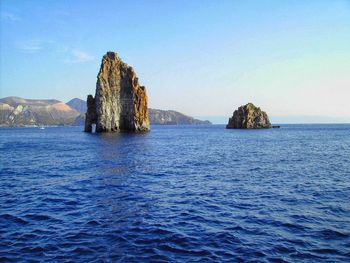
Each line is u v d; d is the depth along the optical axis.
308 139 101.19
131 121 143.75
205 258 13.19
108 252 13.72
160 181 29.73
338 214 19.09
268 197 23.33
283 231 16.27
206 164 41.78
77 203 21.80
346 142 86.44
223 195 24.00
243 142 87.62
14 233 16.08
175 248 14.19
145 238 15.32
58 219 18.33
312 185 27.73
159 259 13.04
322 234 15.81
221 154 55.06
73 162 44.03
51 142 91.88
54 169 37.66
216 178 31.34
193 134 141.62
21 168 38.75
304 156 51.62
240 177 31.89
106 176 32.47
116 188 26.55
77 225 17.23
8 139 116.31
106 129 138.38
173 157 50.12
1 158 50.00
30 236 15.65
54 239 15.23
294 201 22.16
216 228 16.73
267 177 31.86
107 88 137.25
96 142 85.69
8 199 23.03
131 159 47.25
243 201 22.17
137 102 143.75
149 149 64.56
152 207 20.69
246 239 15.23
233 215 18.97
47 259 13.05
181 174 33.75
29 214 19.34
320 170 36.44
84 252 13.72
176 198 23.08
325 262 12.80
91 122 157.00
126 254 13.52
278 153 56.81
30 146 76.94
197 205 21.19
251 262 12.83
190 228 16.73
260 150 63.00
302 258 13.19
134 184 28.28
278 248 14.18
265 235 15.73
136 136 114.81
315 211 19.70
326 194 24.27
